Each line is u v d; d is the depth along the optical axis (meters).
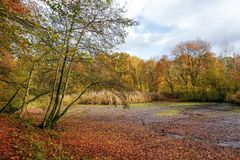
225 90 62.53
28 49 8.85
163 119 32.19
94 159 12.76
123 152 15.35
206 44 73.31
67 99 37.22
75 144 15.79
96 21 16.52
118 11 17.59
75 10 9.70
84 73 19.80
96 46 17.69
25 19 7.41
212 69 68.50
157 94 69.38
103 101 51.53
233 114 35.88
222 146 17.98
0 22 7.72
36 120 22.73
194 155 15.47
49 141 14.41
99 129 23.34
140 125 27.27
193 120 30.94
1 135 12.60
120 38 18.42
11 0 7.73
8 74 18.48
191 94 67.62
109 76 19.81
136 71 83.44
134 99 59.59
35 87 20.75
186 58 75.50
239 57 67.50
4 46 9.20
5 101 21.39
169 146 17.70
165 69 80.75
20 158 9.96
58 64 18.14
